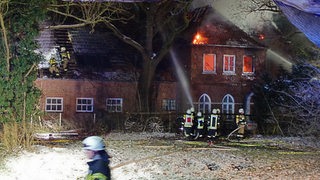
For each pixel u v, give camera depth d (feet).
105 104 114.01
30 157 53.88
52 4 76.28
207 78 123.24
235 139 83.41
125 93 115.34
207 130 82.07
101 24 125.49
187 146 70.23
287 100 98.73
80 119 108.47
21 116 59.52
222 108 124.26
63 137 79.97
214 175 46.37
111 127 97.35
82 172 46.16
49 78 110.52
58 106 111.34
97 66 118.01
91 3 82.58
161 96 119.14
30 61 59.67
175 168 49.73
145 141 76.38
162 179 43.70
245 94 125.90
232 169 50.03
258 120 97.14
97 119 103.19
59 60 115.55
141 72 112.37
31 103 59.82
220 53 124.57
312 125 89.10
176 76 122.42
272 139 84.17
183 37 124.26
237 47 125.18
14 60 58.80
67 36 122.21
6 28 58.65
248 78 126.52
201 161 54.70
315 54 107.96
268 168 51.24
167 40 106.83
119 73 117.29
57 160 52.34
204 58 123.54
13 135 58.90
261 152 65.21
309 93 91.09
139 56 122.83
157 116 98.63
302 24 38.40
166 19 106.32
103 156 22.66
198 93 122.52
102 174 22.20
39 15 59.31
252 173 47.83
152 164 51.67
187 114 82.74
